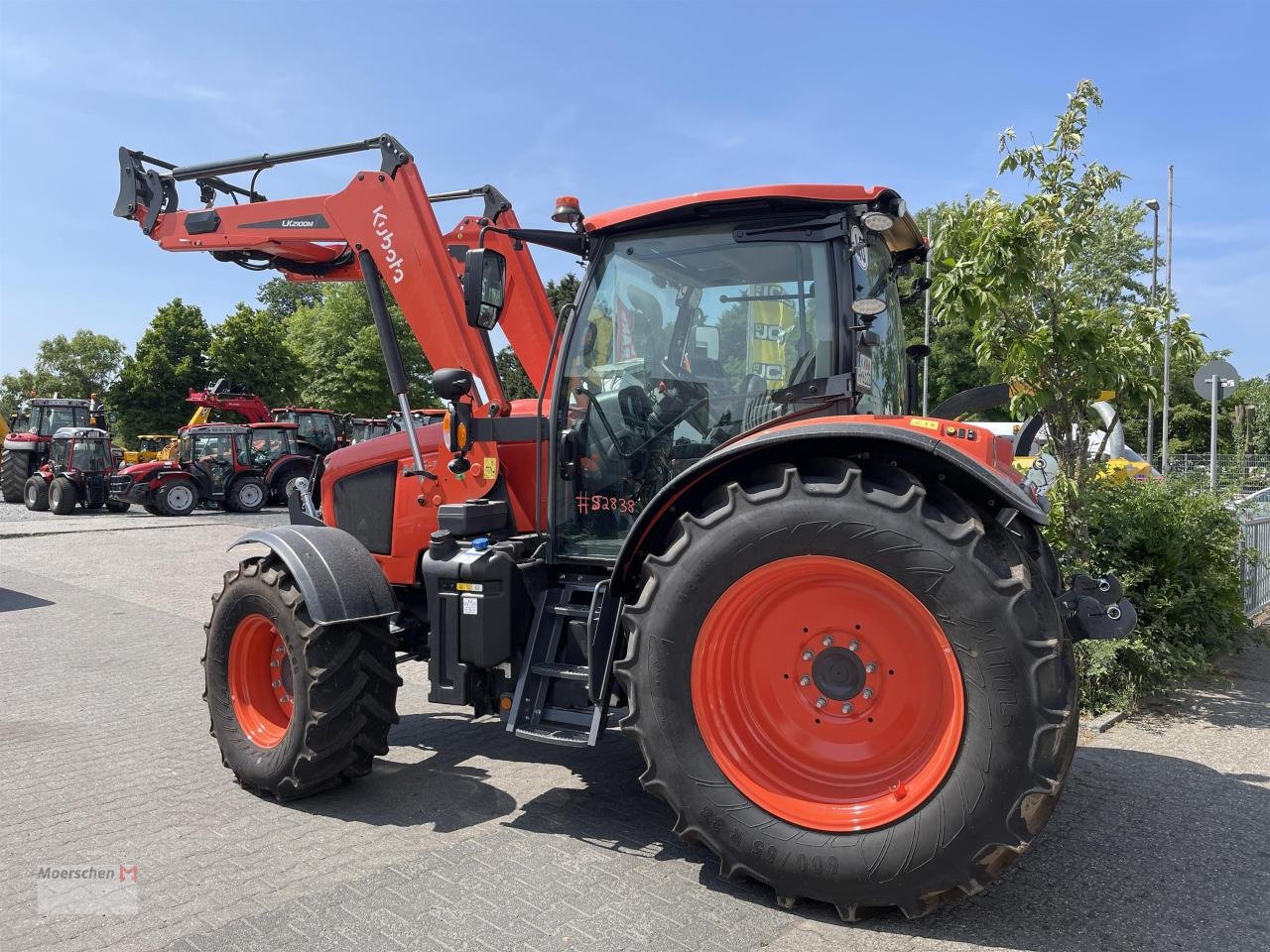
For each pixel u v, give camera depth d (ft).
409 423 14.14
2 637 25.03
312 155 14.88
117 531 52.54
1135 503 18.33
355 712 12.36
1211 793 12.56
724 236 11.29
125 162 16.48
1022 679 8.38
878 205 10.62
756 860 9.29
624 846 11.09
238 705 13.29
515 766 14.25
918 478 9.57
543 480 12.71
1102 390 17.31
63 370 232.53
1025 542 11.56
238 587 12.91
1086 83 16.70
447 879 10.17
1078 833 11.27
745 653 9.96
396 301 14.42
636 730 9.86
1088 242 17.75
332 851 10.96
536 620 11.84
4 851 11.02
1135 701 16.60
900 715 9.38
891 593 9.11
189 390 147.95
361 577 12.48
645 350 11.90
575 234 12.09
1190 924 9.11
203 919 9.26
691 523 9.75
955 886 8.61
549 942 8.75
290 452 69.51
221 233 15.87
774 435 9.45
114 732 16.10
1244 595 22.21
